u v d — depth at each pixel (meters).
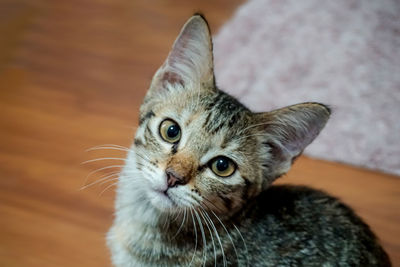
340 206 0.49
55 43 0.70
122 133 0.62
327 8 0.77
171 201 0.45
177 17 0.77
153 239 0.47
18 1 0.77
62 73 0.67
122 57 0.70
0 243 0.53
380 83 0.67
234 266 0.46
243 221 0.47
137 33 0.74
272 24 0.74
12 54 0.69
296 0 0.79
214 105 0.46
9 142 0.60
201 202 0.45
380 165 0.60
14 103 0.63
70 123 0.62
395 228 0.57
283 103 0.64
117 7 0.79
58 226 0.55
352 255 0.46
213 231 0.46
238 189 0.46
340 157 0.61
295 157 0.46
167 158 0.45
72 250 0.54
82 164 0.59
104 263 0.53
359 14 0.75
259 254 0.46
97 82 0.66
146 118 0.46
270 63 0.68
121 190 0.49
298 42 0.71
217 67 0.68
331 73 0.67
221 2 0.80
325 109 0.44
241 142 0.45
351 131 0.62
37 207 0.56
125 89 0.66
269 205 0.48
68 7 0.77
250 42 0.71
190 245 0.47
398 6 0.76
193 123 0.45
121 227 0.48
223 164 0.45
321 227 0.47
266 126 0.46
